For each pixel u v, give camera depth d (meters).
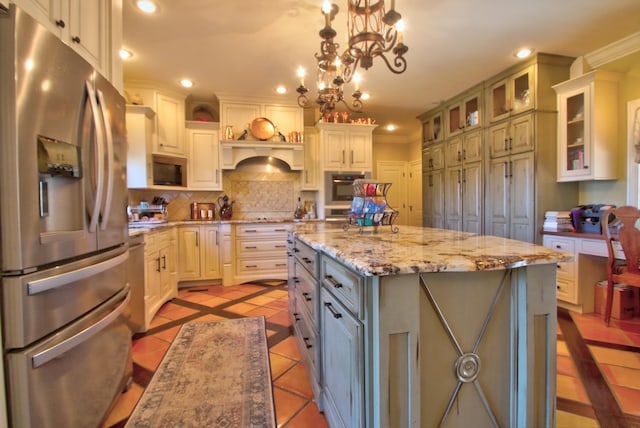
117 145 1.62
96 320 1.37
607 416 1.50
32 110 1.04
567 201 3.26
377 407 1.00
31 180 1.04
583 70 3.14
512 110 3.38
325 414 1.51
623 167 2.95
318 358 1.61
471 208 3.98
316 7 2.30
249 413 1.57
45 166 1.09
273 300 3.40
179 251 3.82
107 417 1.53
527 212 3.25
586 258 2.87
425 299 1.08
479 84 3.81
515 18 2.49
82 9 1.51
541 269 1.13
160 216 3.82
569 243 2.90
